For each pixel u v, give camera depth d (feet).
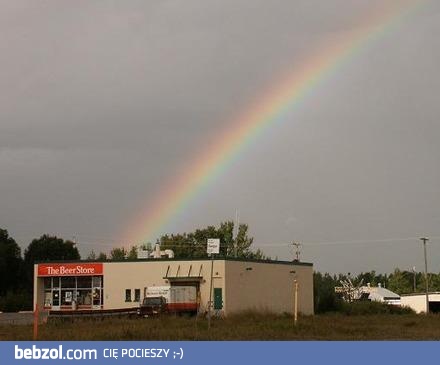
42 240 378.12
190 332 111.86
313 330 124.47
